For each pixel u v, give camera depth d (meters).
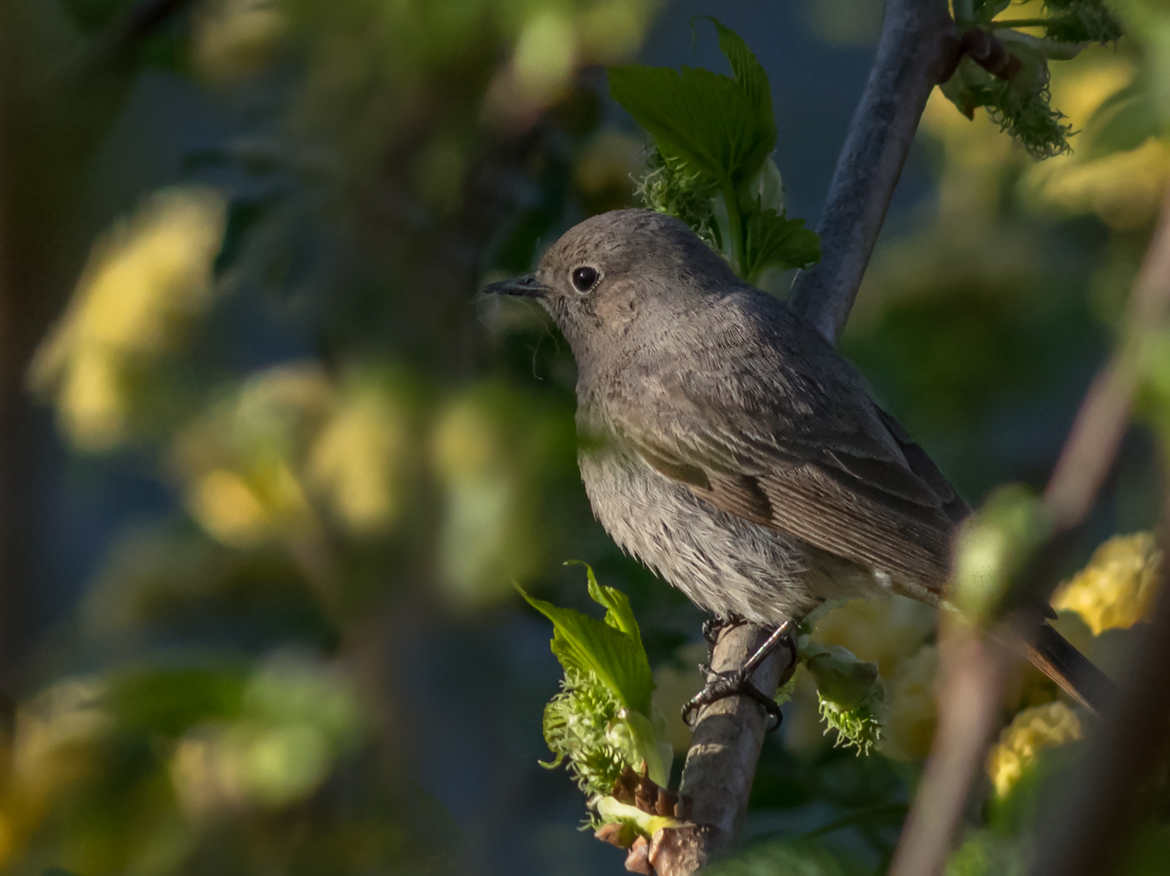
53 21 5.02
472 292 4.24
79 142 4.15
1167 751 2.51
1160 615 2.49
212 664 4.11
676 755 8.00
